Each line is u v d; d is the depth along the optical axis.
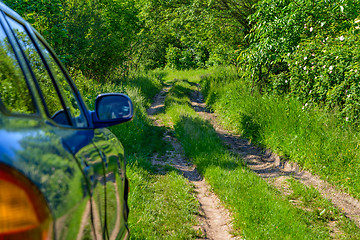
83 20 14.80
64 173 1.20
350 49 7.89
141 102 15.07
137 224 4.46
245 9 15.47
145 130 10.73
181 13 16.78
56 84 1.92
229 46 17.94
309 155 7.07
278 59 10.22
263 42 10.38
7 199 0.85
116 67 19.66
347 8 8.92
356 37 7.93
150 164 7.46
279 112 9.55
